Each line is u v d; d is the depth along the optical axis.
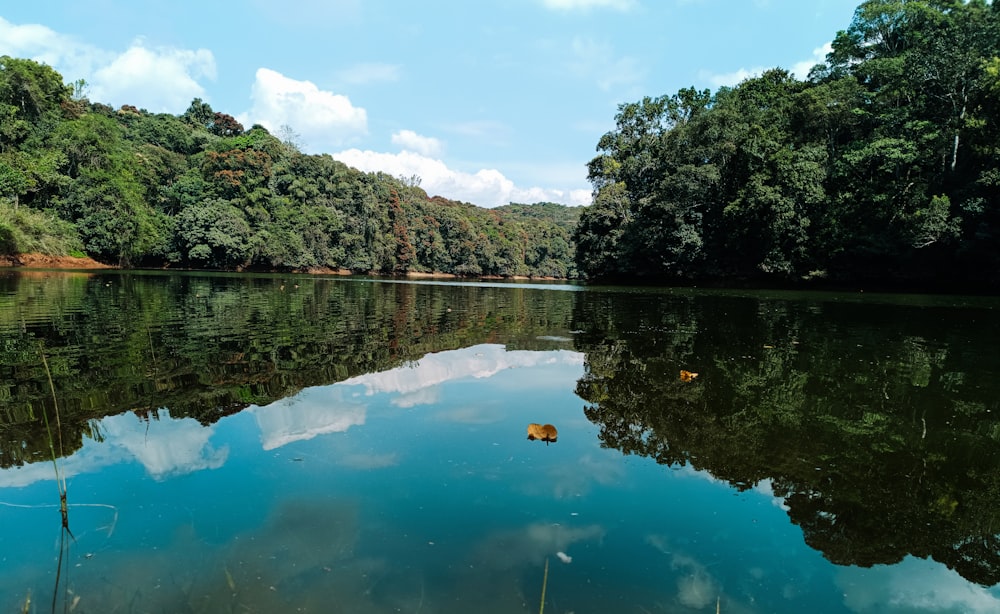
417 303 14.17
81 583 1.80
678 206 29.81
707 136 29.19
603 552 2.08
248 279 27.73
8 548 2.01
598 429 3.51
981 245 21.42
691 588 1.87
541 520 2.31
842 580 1.94
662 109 36.25
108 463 2.80
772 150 27.75
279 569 1.92
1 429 3.32
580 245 38.88
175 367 5.09
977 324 10.03
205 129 78.44
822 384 4.80
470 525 2.26
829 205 26.42
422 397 4.25
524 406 4.04
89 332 7.11
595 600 1.79
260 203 51.69
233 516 2.28
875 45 32.91
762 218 26.89
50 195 37.16
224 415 3.65
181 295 14.06
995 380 4.98
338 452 3.02
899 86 26.39
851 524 2.34
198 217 43.25
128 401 3.95
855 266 26.12
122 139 54.06
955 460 3.04
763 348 6.82
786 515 2.41
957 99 24.52
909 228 23.03
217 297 13.90
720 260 30.50
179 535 2.12
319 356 5.85
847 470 2.89
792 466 2.93
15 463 2.80
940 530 2.32
